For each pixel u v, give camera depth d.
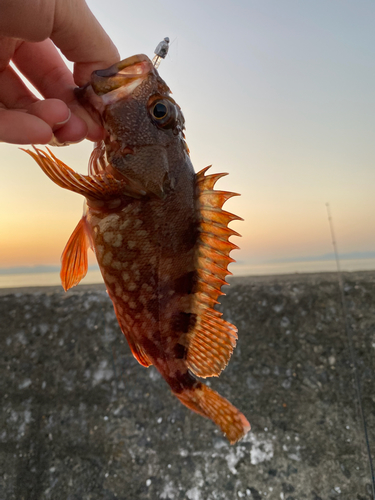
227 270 0.17
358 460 0.31
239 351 0.38
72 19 0.15
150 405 0.36
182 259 0.17
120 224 0.16
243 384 0.36
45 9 0.14
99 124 0.16
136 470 0.33
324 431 0.33
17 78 0.18
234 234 0.17
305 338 0.38
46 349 0.40
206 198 0.17
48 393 0.38
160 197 0.16
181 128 0.17
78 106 0.17
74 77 0.18
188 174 0.17
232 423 0.18
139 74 0.16
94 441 0.34
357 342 0.37
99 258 0.17
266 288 0.42
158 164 0.16
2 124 0.14
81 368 0.39
